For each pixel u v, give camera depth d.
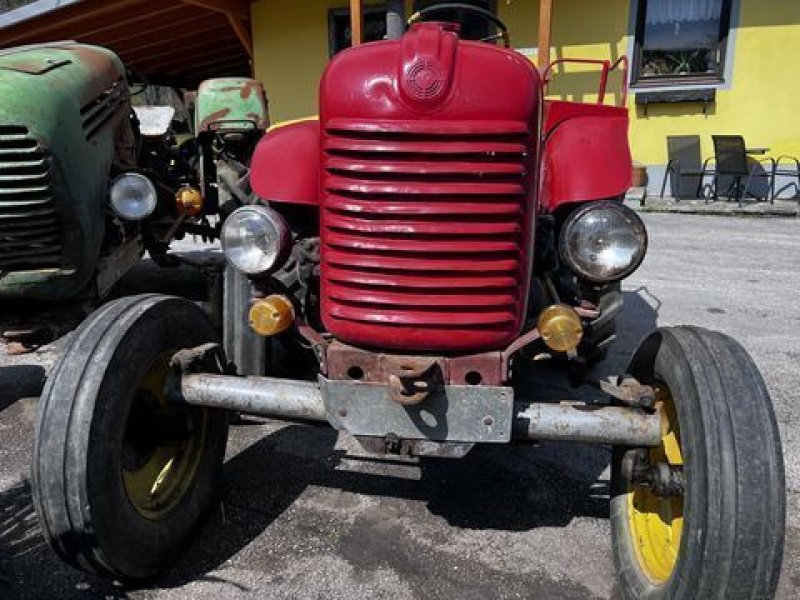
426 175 1.90
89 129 3.25
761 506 1.66
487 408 1.98
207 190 4.60
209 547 2.35
